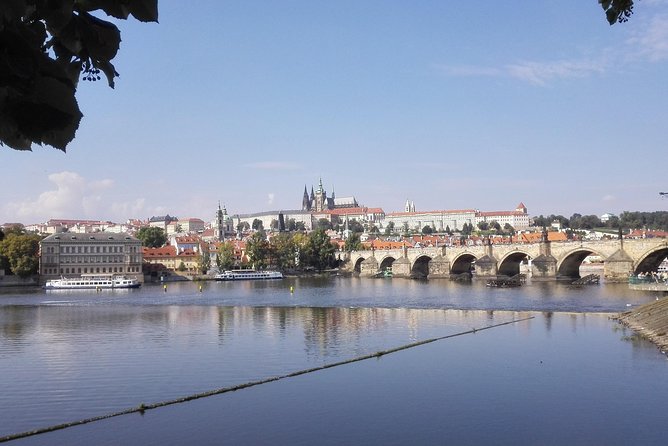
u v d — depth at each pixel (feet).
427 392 176.86
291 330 321.93
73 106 18.07
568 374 195.00
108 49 20.20
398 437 137.39
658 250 624.59
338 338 289.12
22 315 423.64
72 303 541.34
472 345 260.21
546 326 319.68
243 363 224.12
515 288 627.46
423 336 291.58
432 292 613.11
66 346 270.87
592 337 273.13
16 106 17.61
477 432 139.74
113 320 383.45
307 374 203.82
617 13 42.06
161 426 147.74
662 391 170.60
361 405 163.53
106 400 171.83
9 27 17.31
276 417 153.58
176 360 231.09
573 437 135.03
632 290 554.46
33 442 137.90
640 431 137.90
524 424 144.97
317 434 139.95
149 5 19.61
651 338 257.55
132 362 227.61
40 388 185.98
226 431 142.82
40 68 17.79
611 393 170.09
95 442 137.39
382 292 631.97
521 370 203.62
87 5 19.54
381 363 221.25
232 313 425.28
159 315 415.23
